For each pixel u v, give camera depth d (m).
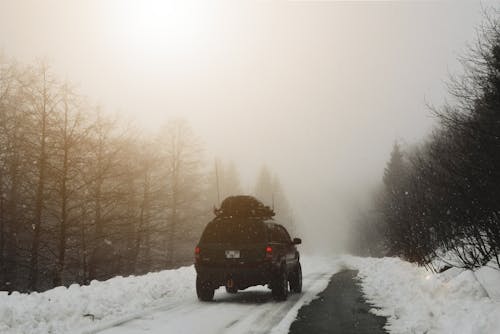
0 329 6.34
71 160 17.25
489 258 8.89
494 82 8.14
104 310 8.27
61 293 9.05
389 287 11.69
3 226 19.28
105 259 22.25
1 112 19.00
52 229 17.73
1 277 19.19
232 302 10.16
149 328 7.12
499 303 5.83
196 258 10.48
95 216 20.30
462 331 5.38
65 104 17.30
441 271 11.02
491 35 9.09
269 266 10.05
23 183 18.50
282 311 8.83
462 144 8.79
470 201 8.59
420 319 7.00
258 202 12.41
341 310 8.88
